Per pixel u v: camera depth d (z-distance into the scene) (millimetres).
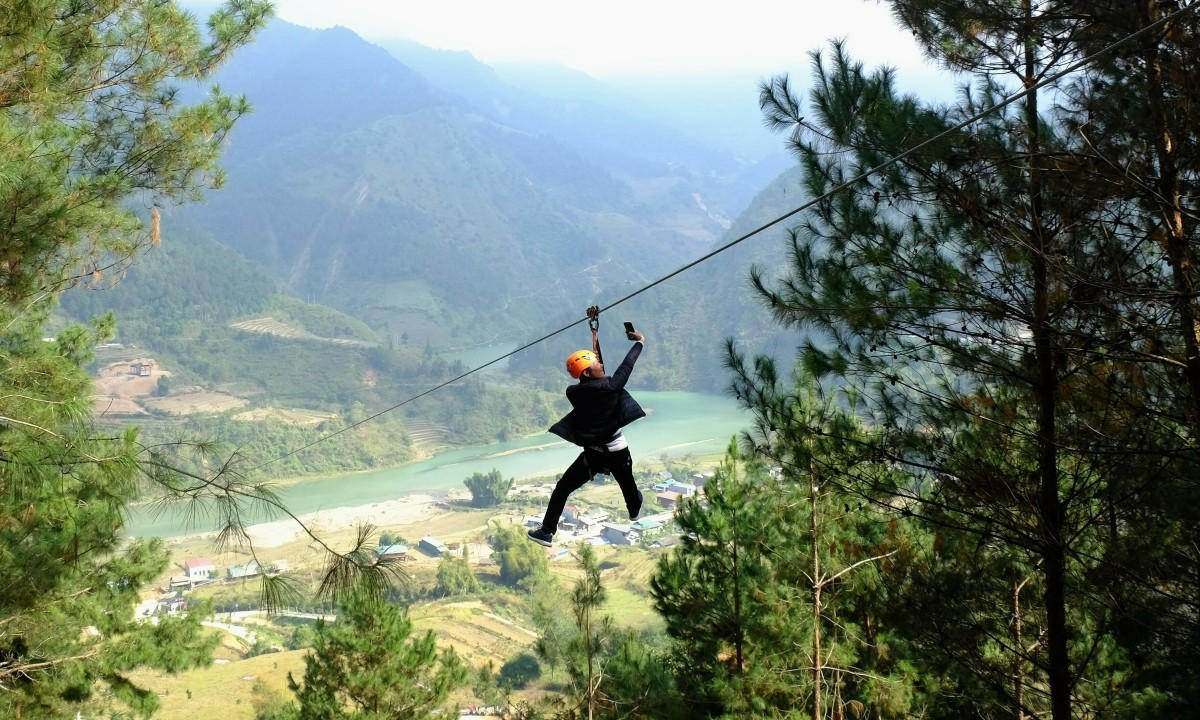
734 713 11391
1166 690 6965
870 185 7652
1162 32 6219
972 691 8688
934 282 7285
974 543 8352
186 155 9875
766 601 11164
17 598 7863
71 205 7191
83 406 6367
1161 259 6648
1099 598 7020
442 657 14484
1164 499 6547
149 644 10680
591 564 11742
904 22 8062
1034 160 6855
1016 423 7613
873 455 7875
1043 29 7238
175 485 5777
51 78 7852
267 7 10148
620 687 11680
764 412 8367
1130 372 6883
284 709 14469
